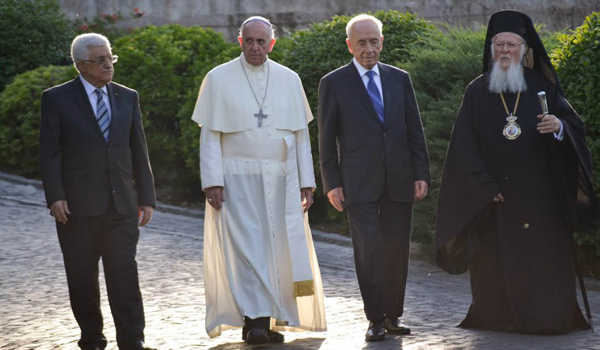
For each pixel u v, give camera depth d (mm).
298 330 8781
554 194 8820
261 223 8555
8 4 24047
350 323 9359
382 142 8797
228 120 8602
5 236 14977
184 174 18578
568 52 11789
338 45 15656
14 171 21328
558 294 8703
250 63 8625
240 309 8320
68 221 7922
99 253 8070
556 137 8586
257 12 26438
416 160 8977
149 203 8180
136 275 8047
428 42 14508
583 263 11836
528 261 8727
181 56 18938
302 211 8695
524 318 8664
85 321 8125
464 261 9266
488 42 9055
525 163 8805
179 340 8703
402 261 8898
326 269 12695
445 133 12797
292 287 8570
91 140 7895
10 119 20891
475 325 9016
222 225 8531
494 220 8898
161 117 19000
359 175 8758
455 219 8953
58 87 8000
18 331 9242
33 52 23688
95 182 7898
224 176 8594
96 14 26391
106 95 8070
